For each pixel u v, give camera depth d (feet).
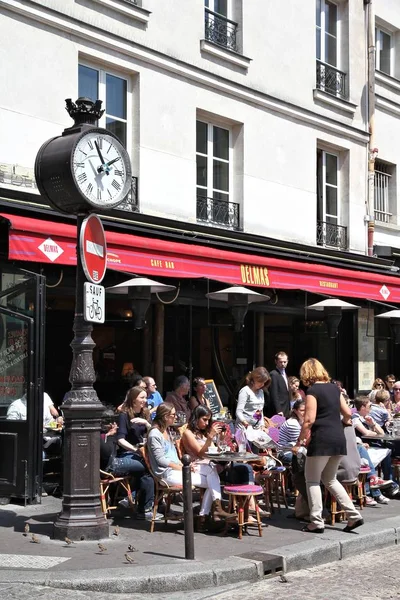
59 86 36.88
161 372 42.04
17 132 35.06
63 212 25.38
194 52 43.70
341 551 24.99
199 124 45.06
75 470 24.59
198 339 44.34
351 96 55.26
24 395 30.22
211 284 43.37
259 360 47.50
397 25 60.39
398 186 60.03
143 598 20.08
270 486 29.91
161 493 26.58
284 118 49.47
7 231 33.06
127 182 25.93
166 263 36.52
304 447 28.37
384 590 21.01
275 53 49.03
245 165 46.57
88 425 24.76
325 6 54.90
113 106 40.32
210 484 26.48
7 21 34.86
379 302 52.85
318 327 51.80
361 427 33.35
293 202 49.73
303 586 21.49
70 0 37.50
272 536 25.98
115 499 30.40
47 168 24.47
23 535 25.14
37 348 30.09
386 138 59.00
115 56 39.50
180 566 21.70
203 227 41.63
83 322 24.89
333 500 27.71
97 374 40.27
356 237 54.95
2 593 19.57
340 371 53.52
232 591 21.02
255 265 41.57
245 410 32.24
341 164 55.01
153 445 26.55
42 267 35.50
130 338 41.50
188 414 36.73
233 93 45.83
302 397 37.35
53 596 19.58
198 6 44.09
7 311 30.60
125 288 35.55
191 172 43.16
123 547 23.95
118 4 39.42
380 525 27.78
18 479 29.94
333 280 46.44
